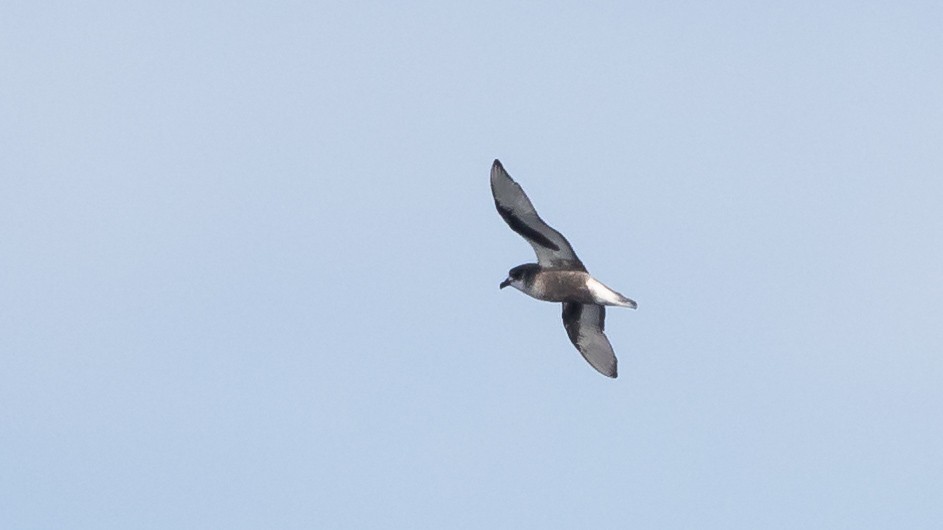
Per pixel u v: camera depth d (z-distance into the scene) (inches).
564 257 972.6
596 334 1038.4
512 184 944.9
